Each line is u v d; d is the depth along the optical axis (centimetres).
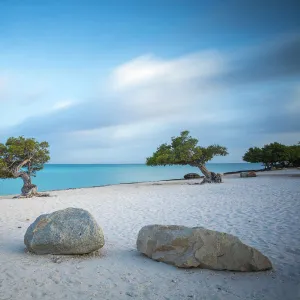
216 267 712
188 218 1362
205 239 741
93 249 825
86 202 2030
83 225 830
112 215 1484
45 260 780
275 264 745
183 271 708
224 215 1391
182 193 2411
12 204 1977
